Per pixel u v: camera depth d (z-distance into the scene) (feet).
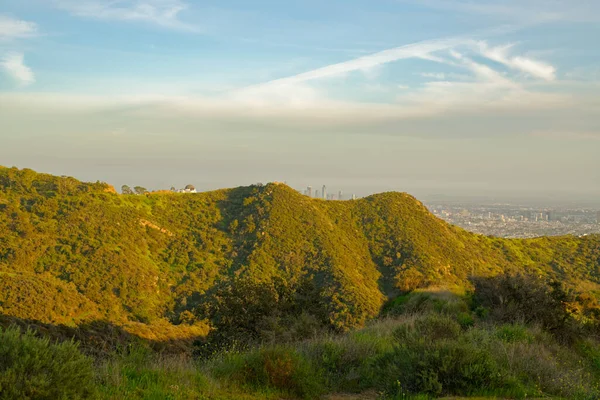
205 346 43.80
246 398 20.51
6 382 13.48
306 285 49.62
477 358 22.97
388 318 48.14
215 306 48.06
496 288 43.32
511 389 22.25
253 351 26.27
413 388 22.26
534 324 37.76
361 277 134.10
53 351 15.12
